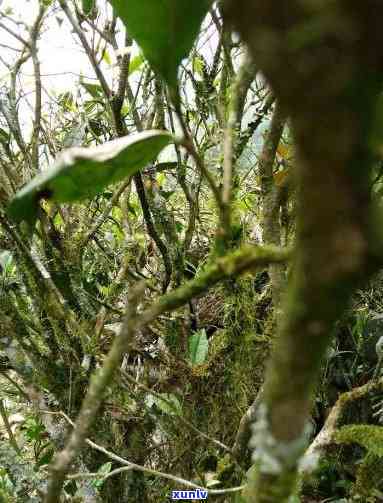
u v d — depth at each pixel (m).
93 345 0.82
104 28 0.97
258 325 0.96
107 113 1.07
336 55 0.12
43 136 1.08
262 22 0.12
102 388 0.33
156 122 0.92
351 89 0.13
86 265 1.19
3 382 1.27
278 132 0.74
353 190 0.14
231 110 0.56
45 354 0.83
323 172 0.14
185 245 0.97
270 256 0.29
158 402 0.83
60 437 0.83
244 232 0.91
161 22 0.35
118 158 0.42
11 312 0.82
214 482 0.80
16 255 0.83
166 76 0.36
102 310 0.94
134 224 1.22
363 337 1.17
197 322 1.03
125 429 0.89
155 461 0.99
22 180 0.89
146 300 1.02
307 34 0.12
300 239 0.16
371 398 1.07
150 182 0.99
